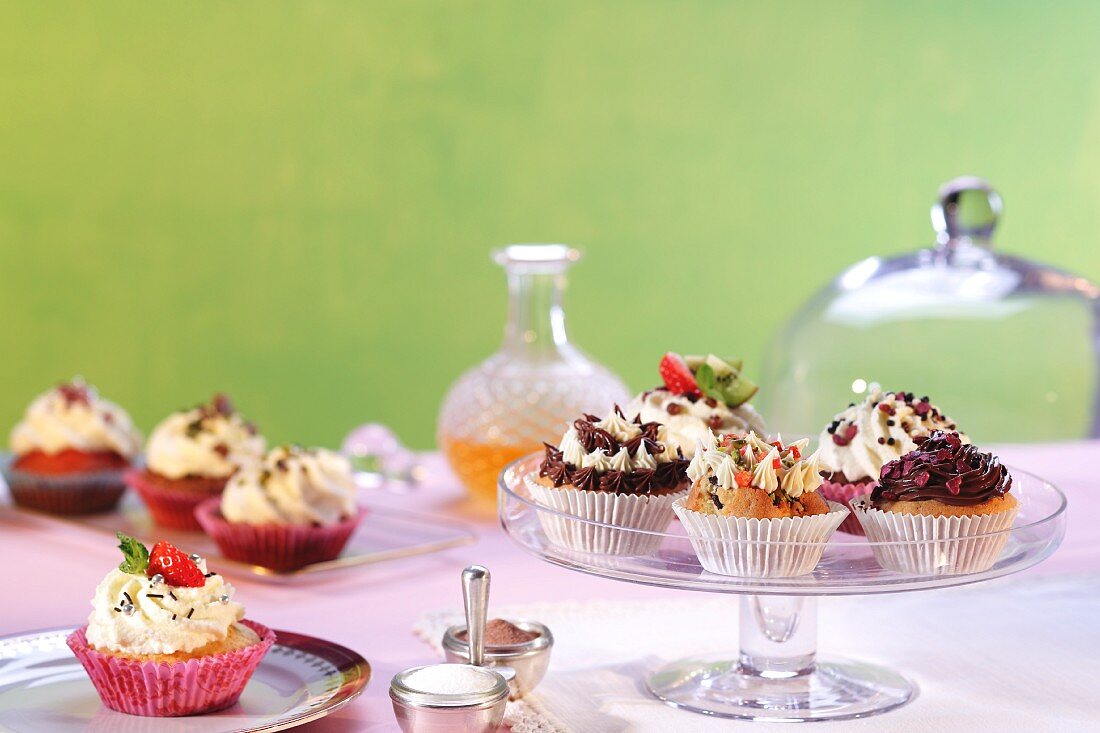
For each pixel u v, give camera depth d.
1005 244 4.83
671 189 4.50
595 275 4.46
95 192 3.97
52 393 1.97
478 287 4.35
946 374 2.13
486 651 1.08
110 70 3.95
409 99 4.22
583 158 4.40
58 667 1.14
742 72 4.51
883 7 4.61
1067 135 4.82
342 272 4.23
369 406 4.31
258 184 4.12
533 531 1.25
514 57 4.30
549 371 1.80
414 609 1.37
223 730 1.00
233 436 1.85
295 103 4.12
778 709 1.08
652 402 1.47
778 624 1.17
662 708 1.09
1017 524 1.24
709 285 4.57
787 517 1.16
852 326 2.15
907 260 2.26
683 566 1.12
